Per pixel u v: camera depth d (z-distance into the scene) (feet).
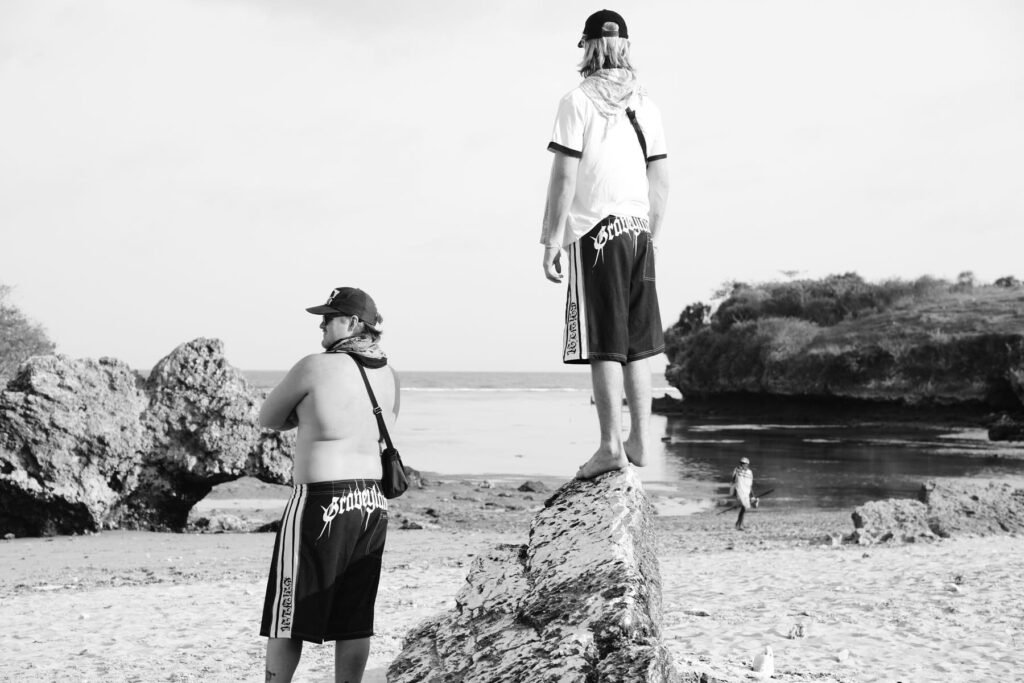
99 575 46.42
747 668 19.85
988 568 38.47
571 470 128.26
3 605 35.09
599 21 14.98
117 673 21.25
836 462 146.30
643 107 15.06
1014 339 239.50
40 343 132.98
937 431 228.63
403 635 24.82
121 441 67.21
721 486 111.65
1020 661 21.17
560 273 14.76
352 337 14.66
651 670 11.69
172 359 71.15
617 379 14.66
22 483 64.03
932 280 322.55
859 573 38.81
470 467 132.05
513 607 14.24
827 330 301.43
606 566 13.44
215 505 84.28
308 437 13.97
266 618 13.71
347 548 13.83
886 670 20.15
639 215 14.76
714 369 322.14
